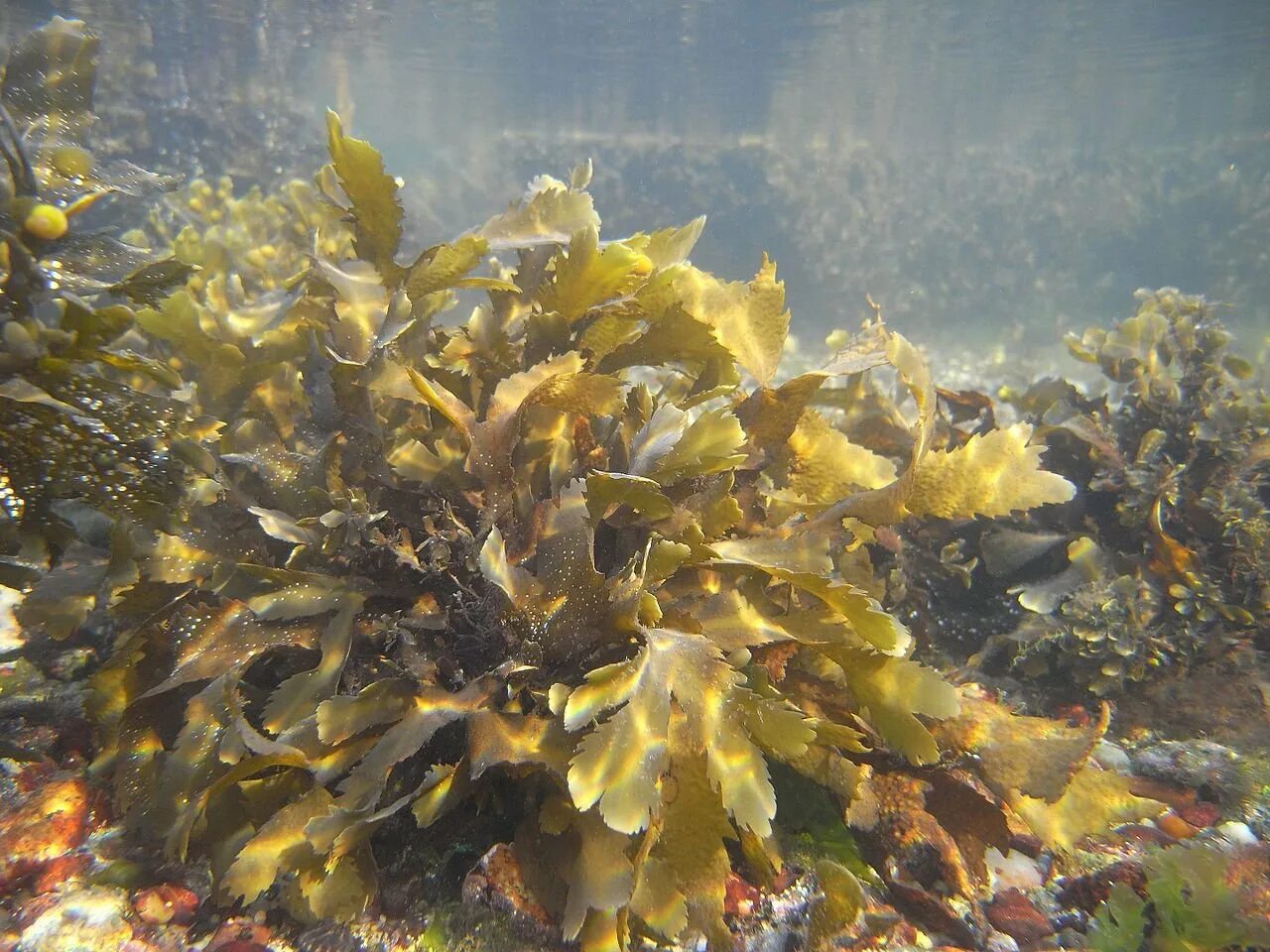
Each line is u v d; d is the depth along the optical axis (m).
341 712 0.27
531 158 2.37
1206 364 0.55
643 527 0.32
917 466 0.32
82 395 0.29
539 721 0.28
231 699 0.28
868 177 2.33
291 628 0.31
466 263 0.34
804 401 0.35
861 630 0.28
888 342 0.34
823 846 0.32
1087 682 0.46
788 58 3.96
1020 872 0.33
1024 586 0.48
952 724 0.31
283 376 0.40
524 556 0.31
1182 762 0.41
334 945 0.27
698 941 0.28
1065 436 0.53
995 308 2.41
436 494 0.33
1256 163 2.68
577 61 4.20
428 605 0.31
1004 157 2.55
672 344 0.35
